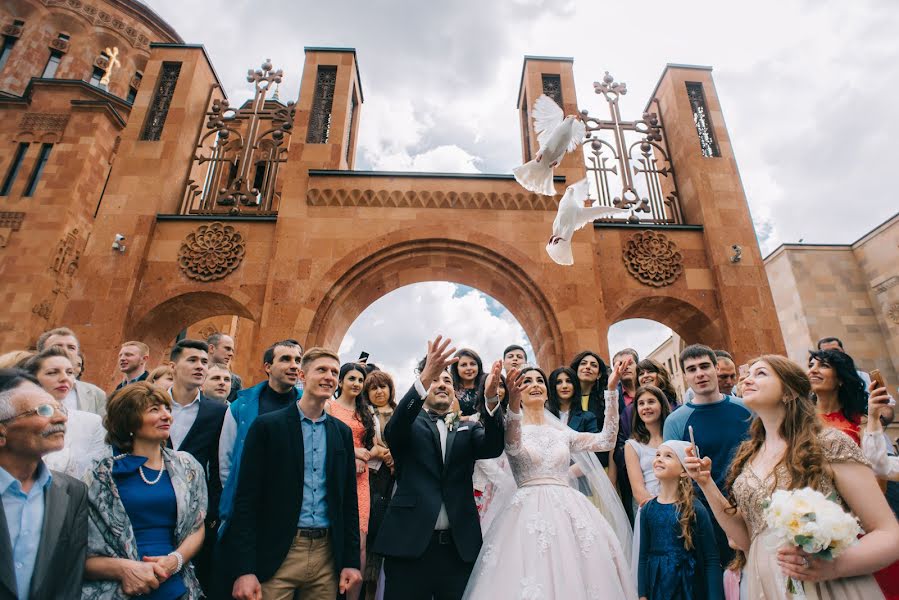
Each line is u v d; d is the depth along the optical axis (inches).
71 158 703.1
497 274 484.1
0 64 927.0
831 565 92.6
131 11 1045.8
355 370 225.3
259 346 434.6
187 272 476.4
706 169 528.4
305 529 149.9
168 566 127.4
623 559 151.9
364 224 482.9
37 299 621.3
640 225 506.6
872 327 794.2
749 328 466.0
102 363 430.9
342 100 545.3
